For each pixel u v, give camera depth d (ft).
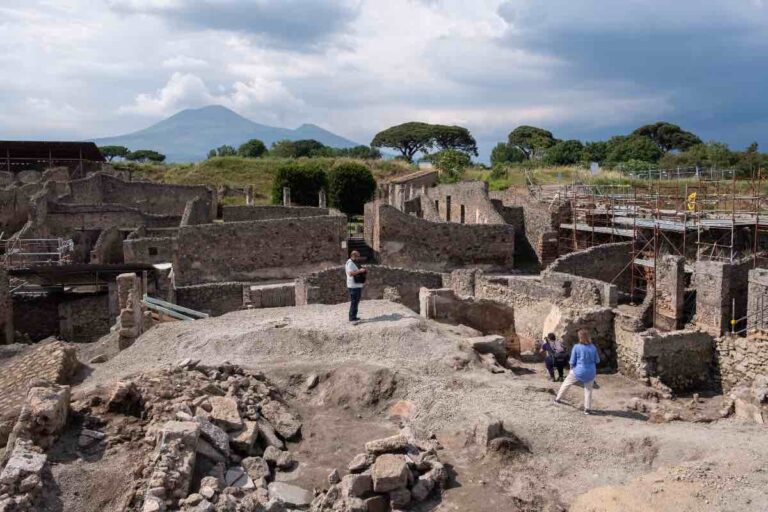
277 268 123.13
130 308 61.82
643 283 108.06
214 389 43.19
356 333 55.52
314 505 33.53
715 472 34.60
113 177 185.88
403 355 52.49
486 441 38.27
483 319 67.10
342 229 125.29
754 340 63.52
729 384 64.44
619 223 124.26
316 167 225.35
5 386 49.52
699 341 65.36
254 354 53.93
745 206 138.41
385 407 45.55
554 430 40.14
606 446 38.58
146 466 33.58
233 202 225.15
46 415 35.42
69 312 105.50
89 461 35.06
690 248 107.86
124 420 38.99
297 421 42.68
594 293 75.66
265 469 36.19
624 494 33.60
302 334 55.62
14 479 31.45
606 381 61.98
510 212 147.54
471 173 268.41
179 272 118.11
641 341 62.95
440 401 44.34
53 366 49.70
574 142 321.32
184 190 190.29
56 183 170.71
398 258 129.49
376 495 33.65
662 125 349.00
